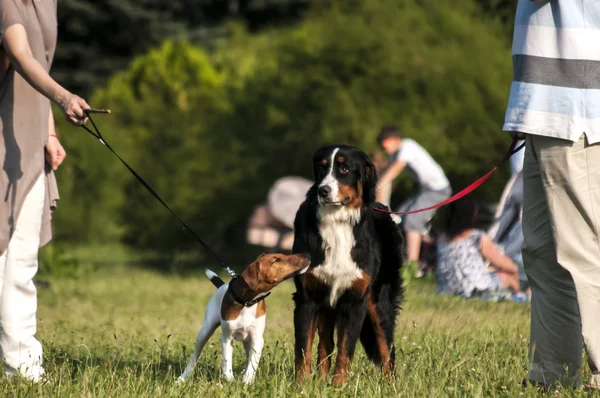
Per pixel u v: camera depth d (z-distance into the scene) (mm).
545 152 6520
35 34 6824
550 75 6496
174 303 15188
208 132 26625
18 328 7004
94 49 48656
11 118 6836
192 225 26875
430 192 16500
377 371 7480
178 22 50094
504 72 22109
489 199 21734
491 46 22719
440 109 21625
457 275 13945
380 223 7977
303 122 23141
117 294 16750
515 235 14398
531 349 6820
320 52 23047
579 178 6422
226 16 53000
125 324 11992
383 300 7844
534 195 6758
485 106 21656
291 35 25047
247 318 7516
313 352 8875
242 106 25641
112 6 46906
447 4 23406
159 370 7762
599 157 6441
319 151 7664
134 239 30766
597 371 6457
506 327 9672
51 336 10438
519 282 13875
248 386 6793
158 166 28016
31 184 6883
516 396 6340
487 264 14000
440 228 16672
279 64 24703
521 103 6586
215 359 8203
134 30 48469
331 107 22172
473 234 14031
